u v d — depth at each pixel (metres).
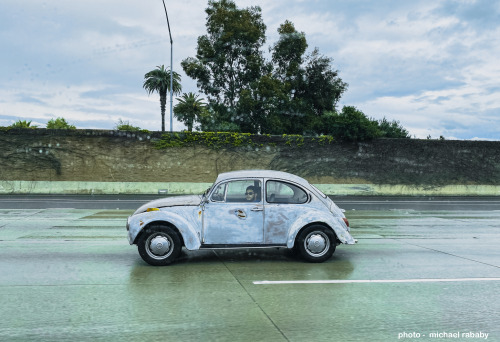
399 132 34.59
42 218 13.68
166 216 7.17
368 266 7.32
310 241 7.53
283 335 4.20
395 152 27.78
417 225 12.81
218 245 7.30
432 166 27.83
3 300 5.29
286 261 7.68
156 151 26.70
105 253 8.30
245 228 7.36
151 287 5.90
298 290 5.81
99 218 13.69
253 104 37.31
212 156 26.95
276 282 6.21
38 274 6.61
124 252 8.41
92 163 26.17
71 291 5.69
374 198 24.50
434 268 7.20
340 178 27.17
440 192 27.39
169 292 5.67
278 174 7.77
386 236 10.73
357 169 27.41
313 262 7.57
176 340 4.07
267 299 5.39
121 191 25.80
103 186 25.73
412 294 5.67
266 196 7.51
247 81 40.38
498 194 27.80
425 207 18.86
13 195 24.25
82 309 4.95
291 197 7.59
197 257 7.99
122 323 4.51
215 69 40.00
